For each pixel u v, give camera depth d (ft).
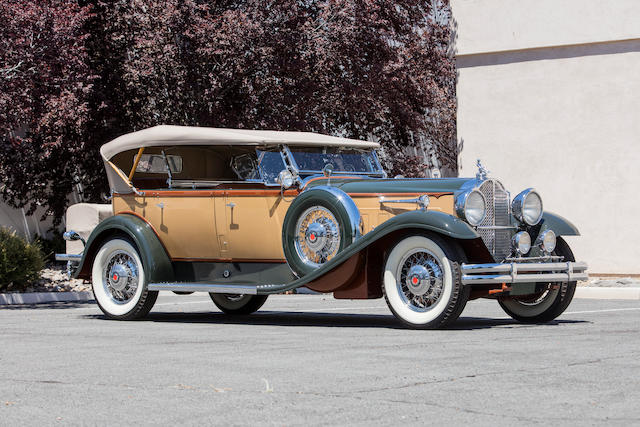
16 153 61.98
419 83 72.74
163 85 68.95
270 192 34.53
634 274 60.44
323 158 36.55
